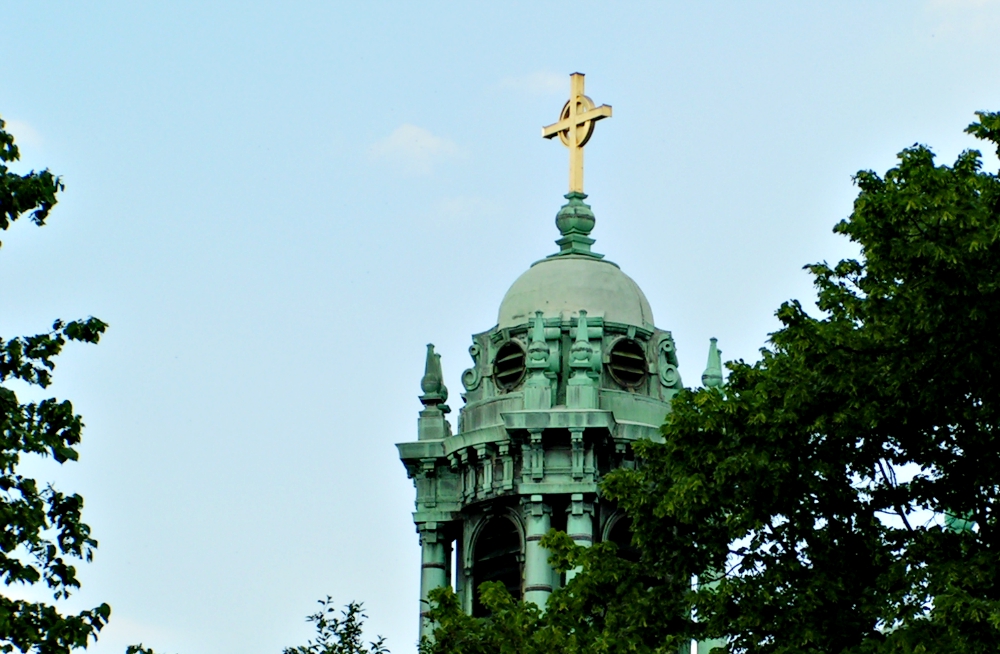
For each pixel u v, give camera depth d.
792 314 160.75
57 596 140.38
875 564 160.62
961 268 151.38
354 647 182.62
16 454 138.75
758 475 161.38
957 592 147.88
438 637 174.38
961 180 156.00
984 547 158.12
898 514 163.25
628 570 168.38
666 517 167.25
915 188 153.25
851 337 158.50
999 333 153.12
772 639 160.38
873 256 155.00
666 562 166.62
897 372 156.25
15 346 141.12
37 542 139.88
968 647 146.88
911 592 155.62
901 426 160.25
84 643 138.62
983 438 159.62
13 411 139.12
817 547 162.00
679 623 165.50
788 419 160.75
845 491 162.00
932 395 156.38
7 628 135.12
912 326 154.25
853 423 159.38
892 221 153.12
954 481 161.12
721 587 161.12
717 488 162.62
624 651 163.75
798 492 162.12
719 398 164.50
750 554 164.12
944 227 151.88
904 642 149.62
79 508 141.62
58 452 139.88
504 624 173.62
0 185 138.50
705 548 165.88
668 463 165.25
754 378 167.88
